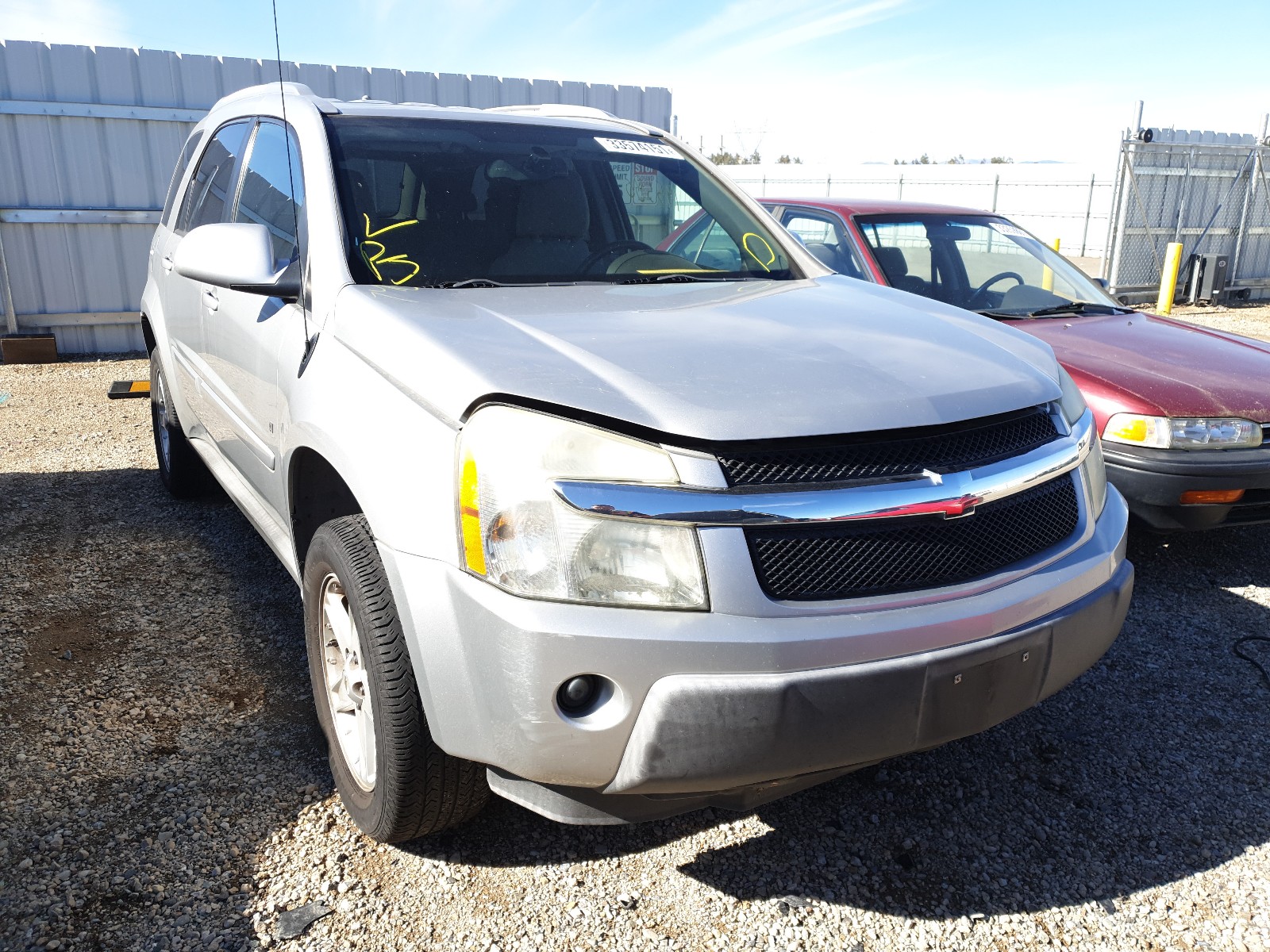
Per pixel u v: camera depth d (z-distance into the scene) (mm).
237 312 3014
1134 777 2760
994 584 1979
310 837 2357
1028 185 19469
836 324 2432
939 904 2227
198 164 4168
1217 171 14344
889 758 1923
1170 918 2203
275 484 2727
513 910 2148
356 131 2959
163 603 3662
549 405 1821
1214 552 4566
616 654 1721
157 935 2021
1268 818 2586
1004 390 2158
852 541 1860
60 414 6891
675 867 2318
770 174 23203
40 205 8734
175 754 2680
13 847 2264
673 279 2990
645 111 11062
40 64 8469
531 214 2965
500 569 1771
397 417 2010
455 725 1879
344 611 2295
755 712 1746
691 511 1759
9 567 3979
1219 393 3924
